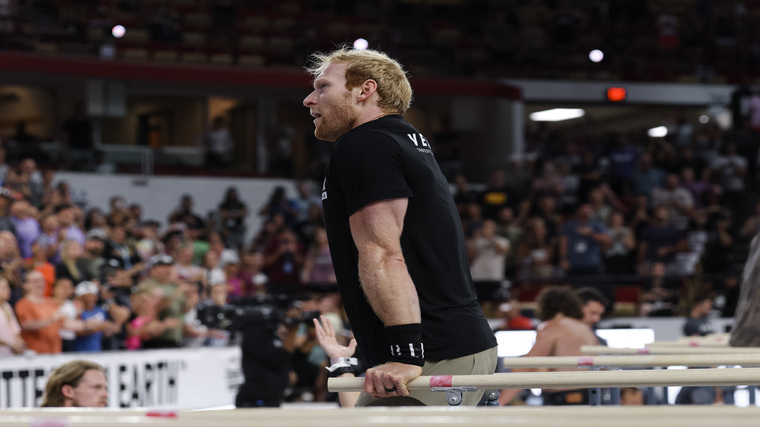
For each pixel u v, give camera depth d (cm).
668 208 1897
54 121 2339
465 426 124
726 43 2938
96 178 1883
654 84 2711
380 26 2820
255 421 139
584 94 2667
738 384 227
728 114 2755
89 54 2342
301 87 2384
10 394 773
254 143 2477
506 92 2484
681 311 1409
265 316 699
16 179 1433
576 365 321
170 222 1717
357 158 259
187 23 2656
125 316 985
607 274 1579
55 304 891
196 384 963
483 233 1517
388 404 270
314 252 1491
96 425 136
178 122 2466
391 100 280
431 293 264
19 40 2214
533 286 1436
